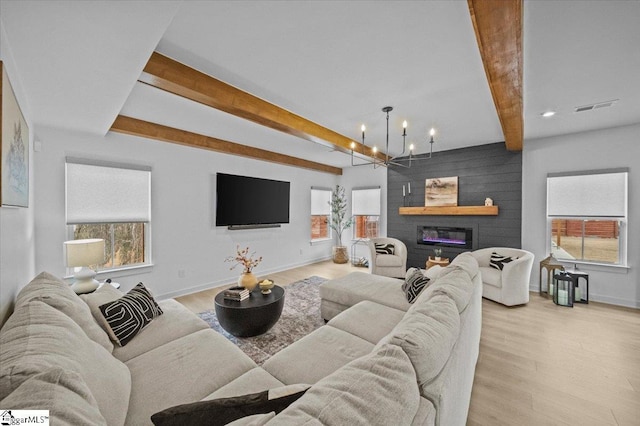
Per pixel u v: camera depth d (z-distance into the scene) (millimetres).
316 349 1722
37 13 1270
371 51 1976
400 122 3486
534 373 2178
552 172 4184
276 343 2609
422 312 1226
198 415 815
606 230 3850
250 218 5012
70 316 1474
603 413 1763
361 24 1688
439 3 1519
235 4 1502
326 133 3721
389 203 5988
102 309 1812
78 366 1018
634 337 2762
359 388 683
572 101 2863
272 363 1599
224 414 817
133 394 1310
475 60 2088
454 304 1378
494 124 3580
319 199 6766
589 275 3893
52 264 2990
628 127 3637
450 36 1810
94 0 1199
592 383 2053
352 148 3580
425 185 5457
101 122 2826
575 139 4000
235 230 4875
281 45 1897
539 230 4289
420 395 880
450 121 3459
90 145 3244
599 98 2793
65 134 3072
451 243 5145
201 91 2240
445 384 979
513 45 1689
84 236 3340
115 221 3447
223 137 4145
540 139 4281
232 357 1619
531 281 4363
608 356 2416
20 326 1115
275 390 883
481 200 4805
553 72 2295
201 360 1579
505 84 2178
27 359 858
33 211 2734
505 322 3137
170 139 3662
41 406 615
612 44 1911
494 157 4664
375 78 2367
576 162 3996
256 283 2984
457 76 2332
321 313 3135
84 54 1622
